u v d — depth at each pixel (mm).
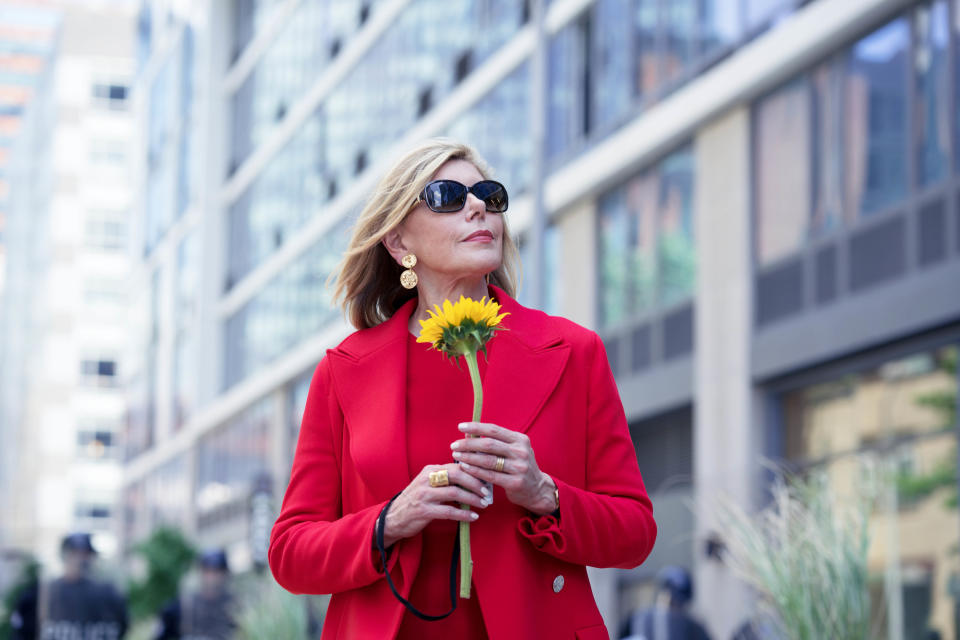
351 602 1868
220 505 31453
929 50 10914
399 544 1817
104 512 52375
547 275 16750
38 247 57469
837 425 12141
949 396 10812
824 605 4047
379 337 1984
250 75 32469
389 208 2000
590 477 1930
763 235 13023
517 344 1912
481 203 1944
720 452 13297
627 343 15141
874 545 5695
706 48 13734
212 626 9125
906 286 11094
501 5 18453
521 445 1724
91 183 54719
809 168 12398
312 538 1853
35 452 52469
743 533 4344
